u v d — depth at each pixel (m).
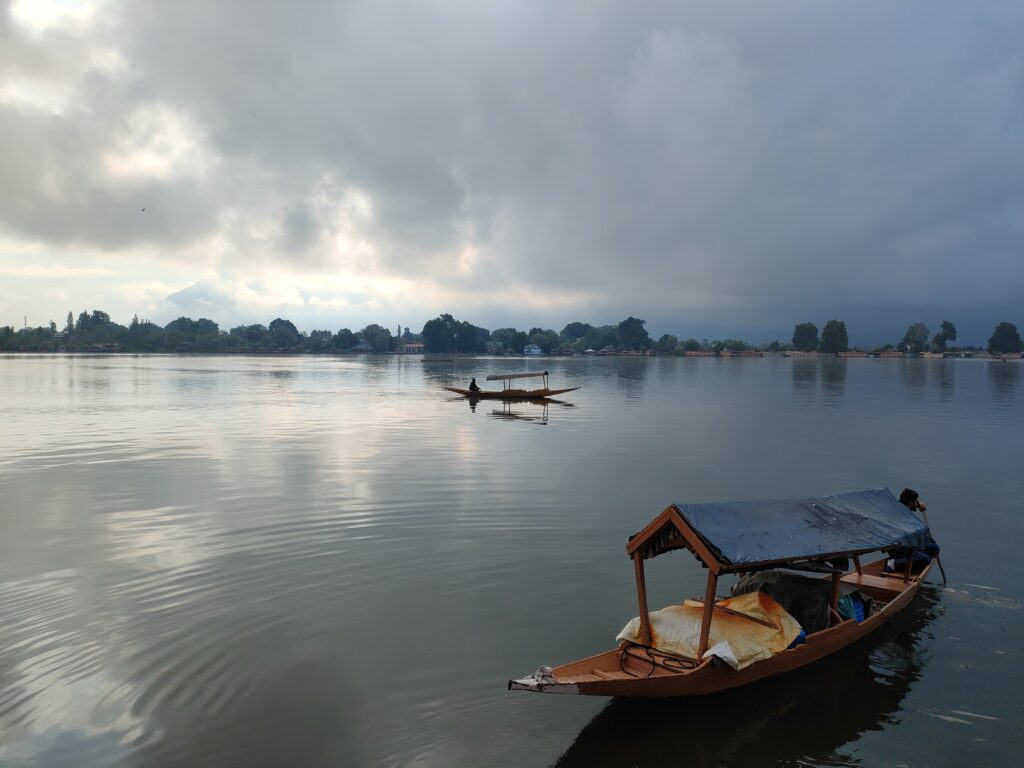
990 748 8.87
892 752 8.79
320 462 27.06
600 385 83.12
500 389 74.88
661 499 20.89
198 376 93.44
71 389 66.44
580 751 8.72
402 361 191.00
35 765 8.16
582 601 13.02
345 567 14.73
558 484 23.00
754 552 10.02
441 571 14.55
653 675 9.66
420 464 26.72
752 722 9.38
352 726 9.02
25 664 10.48
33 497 20.88
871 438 34.66
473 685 10.02
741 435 35.81
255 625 11.86
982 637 11.82
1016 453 29.88
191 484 22.78
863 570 14.73
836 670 10.73
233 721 9.09
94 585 13.62
